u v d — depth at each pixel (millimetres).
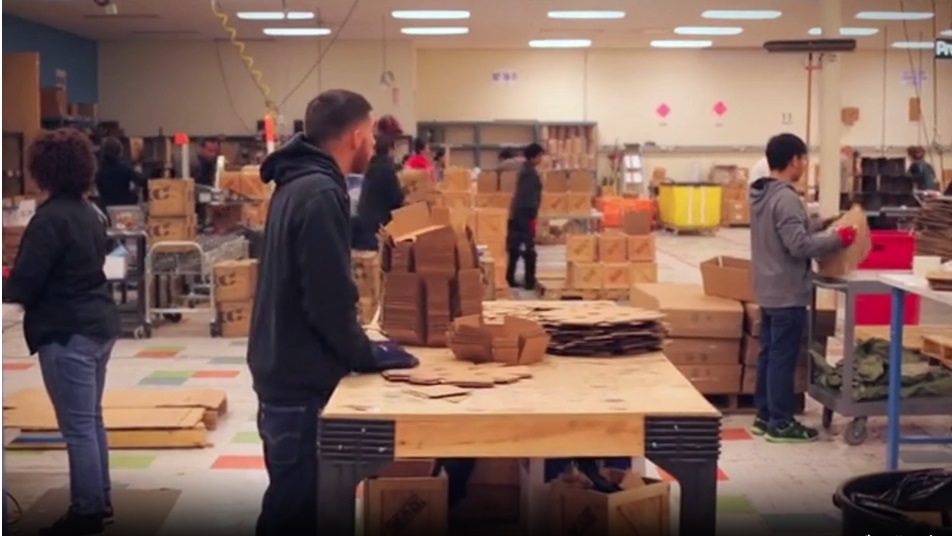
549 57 19938
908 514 2971
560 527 3318
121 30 16594
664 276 12469
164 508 4422
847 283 5203
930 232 5734
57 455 5148
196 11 14383
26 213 8664
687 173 20250
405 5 13898
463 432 2633
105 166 10477
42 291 3811
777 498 4590
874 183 16344
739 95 20141
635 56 20031
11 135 11992
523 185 11062
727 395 6008
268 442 2955
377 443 2635
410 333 3488
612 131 20172
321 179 2865
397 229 3660
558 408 2676
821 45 8414
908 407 5188
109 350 4039
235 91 18125
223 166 11727
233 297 8461
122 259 7465
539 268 12625
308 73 18109
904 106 20250
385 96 18172
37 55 12539
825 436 5539
